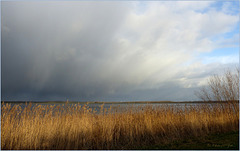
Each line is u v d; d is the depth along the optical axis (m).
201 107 10.01
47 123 7.27
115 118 8.18
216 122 8.74
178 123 8.51
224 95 9.91
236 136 7.30
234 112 9.38
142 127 7.98
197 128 8.23
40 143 6.80
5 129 6.57
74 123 7.48
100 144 7.00
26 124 6.90
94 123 7.68
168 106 9.61
